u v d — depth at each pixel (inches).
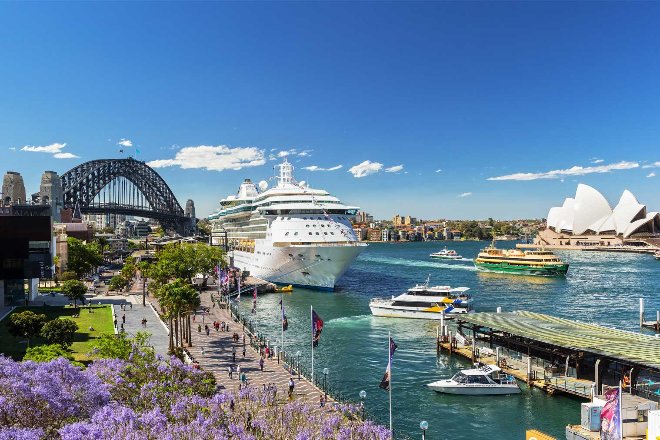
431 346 3019.2
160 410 1165.7
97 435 938.1
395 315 3922.2
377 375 2468.0
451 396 2174.0
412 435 1807.3
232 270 5802.2
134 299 4377.5
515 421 1919.3
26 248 3767.2
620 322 3971.5
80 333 2901.1
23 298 3811.5
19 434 915.4
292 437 1203.2
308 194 5526.6
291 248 5098.4
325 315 4055.1
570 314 4298.7
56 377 1161.4
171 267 4569.4
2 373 1135.0
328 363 2664.9
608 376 2210.9
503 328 2532.0
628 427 1646.2
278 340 3179.1
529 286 6156.5
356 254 5162.4
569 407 2037.4
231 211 6845.5
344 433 1217.4
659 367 1819.6
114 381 1334.9
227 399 1524.4
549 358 2476.6
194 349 2726.4
